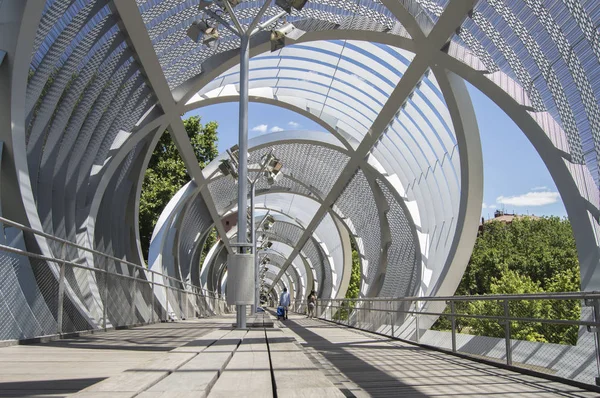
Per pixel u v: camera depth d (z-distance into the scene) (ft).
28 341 24.30
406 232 74.74
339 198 97.91
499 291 82.28
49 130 40.09
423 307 40.11
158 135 57.47
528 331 22.98
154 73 45.32
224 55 50.55
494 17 34.73
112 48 40.16
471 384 19.30
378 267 84.43
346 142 73.77
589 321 18.74
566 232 129.49
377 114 63.93
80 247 32.50
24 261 24.97
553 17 30.32
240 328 32.27
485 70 37.78
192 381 8.41
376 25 45.42
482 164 43.11
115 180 55.26
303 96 68.59
